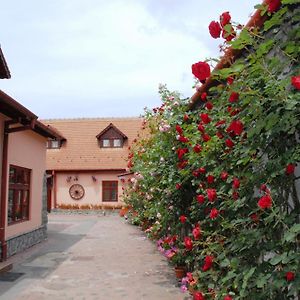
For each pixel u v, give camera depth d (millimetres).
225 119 4254
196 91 6152
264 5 2867
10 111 9312
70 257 10094
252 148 3264
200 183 5477
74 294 6535
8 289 6859
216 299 3951
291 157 2865
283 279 2789
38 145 12906
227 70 3012
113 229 17062
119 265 8992
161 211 7574
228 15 2971
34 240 12195
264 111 2936
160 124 7656
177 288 6844
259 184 3299
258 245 3275
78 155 29078
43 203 13438
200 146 5113
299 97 2650
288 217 2867
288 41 2793
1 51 8789
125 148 29062
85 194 28359
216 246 4051
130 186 17609
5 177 9547
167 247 7781
